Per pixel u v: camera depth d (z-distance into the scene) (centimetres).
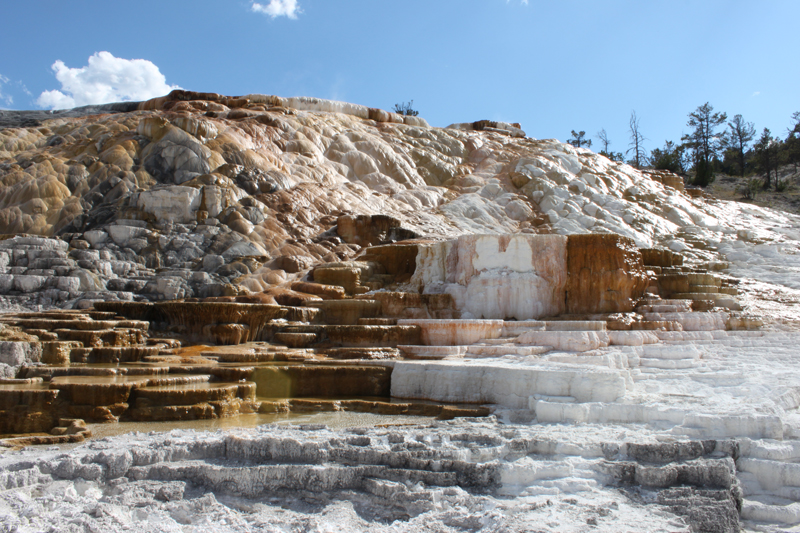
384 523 472
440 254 1506
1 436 673
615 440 574
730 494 476
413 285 1531
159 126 2000
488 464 523
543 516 443
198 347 1072
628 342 1051
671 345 1012
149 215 1684
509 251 1389
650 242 2131
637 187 2628
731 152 4966
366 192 2247
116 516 449
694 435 588
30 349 873
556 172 2592
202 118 2112
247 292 1425
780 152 4341
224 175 1902
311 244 1733
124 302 1181
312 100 2842
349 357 1030
